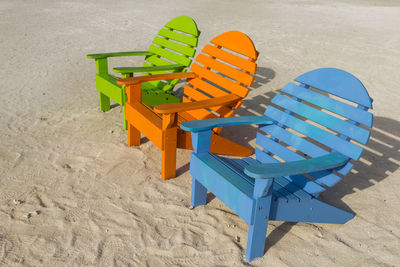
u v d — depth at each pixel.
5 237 2.70
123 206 3.09
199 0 15.53
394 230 2.87
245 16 12.25
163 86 4.66
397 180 3.57
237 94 3.61
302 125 2.89
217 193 2.66
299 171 2.21
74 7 13.01
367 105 2.54
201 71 4.16
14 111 4.95
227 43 3.90
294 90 3.03
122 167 3.67
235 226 2.88
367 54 7.90
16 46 8.07
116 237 2.74
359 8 14.86
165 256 2.57
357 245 2.71
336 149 2.62
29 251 2.58
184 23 4.59
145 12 12.38
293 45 8.56
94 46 8.27
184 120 3.77
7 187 3.28
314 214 2.70
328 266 2.50
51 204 3.08
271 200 2.43
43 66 6.88
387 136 4.48
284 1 16.42
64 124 4.61
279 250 2.63
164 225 2.88
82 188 3.31
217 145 3.66
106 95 4.66
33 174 3.50
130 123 3.94
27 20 10.67
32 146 4.04
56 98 5.45
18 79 6.18
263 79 6.41
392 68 7.00
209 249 2.64
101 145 4.10
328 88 2.81
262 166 2.23
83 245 2.65
